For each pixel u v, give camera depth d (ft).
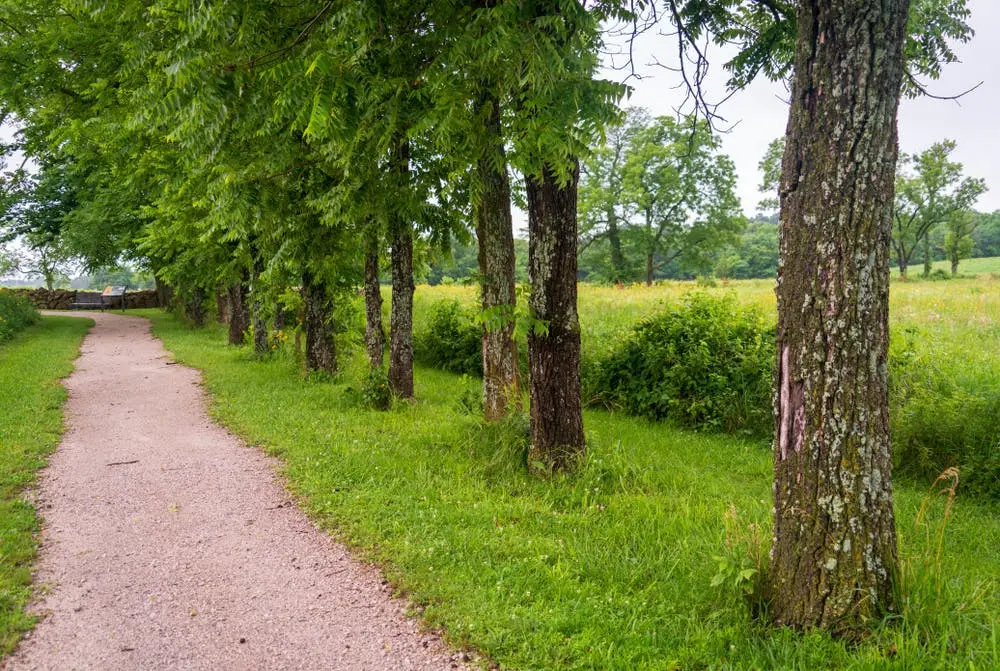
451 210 29.48
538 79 12.07
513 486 19.53
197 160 23.29
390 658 10.94
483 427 23.56
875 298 9.95
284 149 23.76
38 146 56.34
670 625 11.33
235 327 64.69
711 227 124.67
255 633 11.81
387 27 14.92
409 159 25.36
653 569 13.65
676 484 20.30
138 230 71.97
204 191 29.63
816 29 9.94
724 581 12.35
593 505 17.65
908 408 22.31
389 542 15.40
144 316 108.27
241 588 13.60
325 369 40.24
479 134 15.99
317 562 14.83
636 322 35.47
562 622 11.44
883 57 9.53
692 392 29.94
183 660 10.96
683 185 120.67
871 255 9.86
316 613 12.51
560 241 19.60
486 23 13.37
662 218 128.77
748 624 11.04
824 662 9.80
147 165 39.52
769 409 27.40
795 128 10.33
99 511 18.28
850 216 9.80
